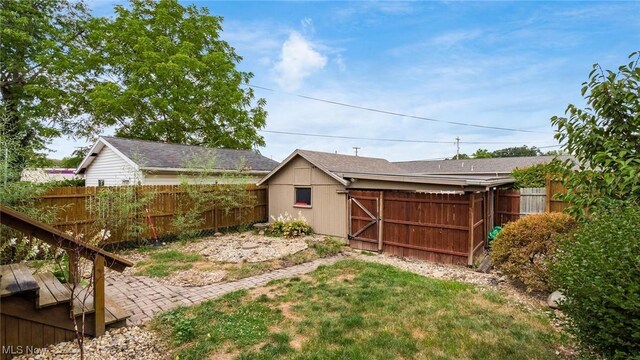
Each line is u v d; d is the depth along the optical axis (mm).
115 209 7707
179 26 17500
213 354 3066
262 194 11688
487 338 3330
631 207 2846
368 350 3107
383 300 4391
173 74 15391
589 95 3975
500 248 5250
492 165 24047
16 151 6539
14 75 14922
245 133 19578
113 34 15836
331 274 5711
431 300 4398
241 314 3979
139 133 17656
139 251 7676
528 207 8414
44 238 3180
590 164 3957
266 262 6633
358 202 8609
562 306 2809
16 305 3098
